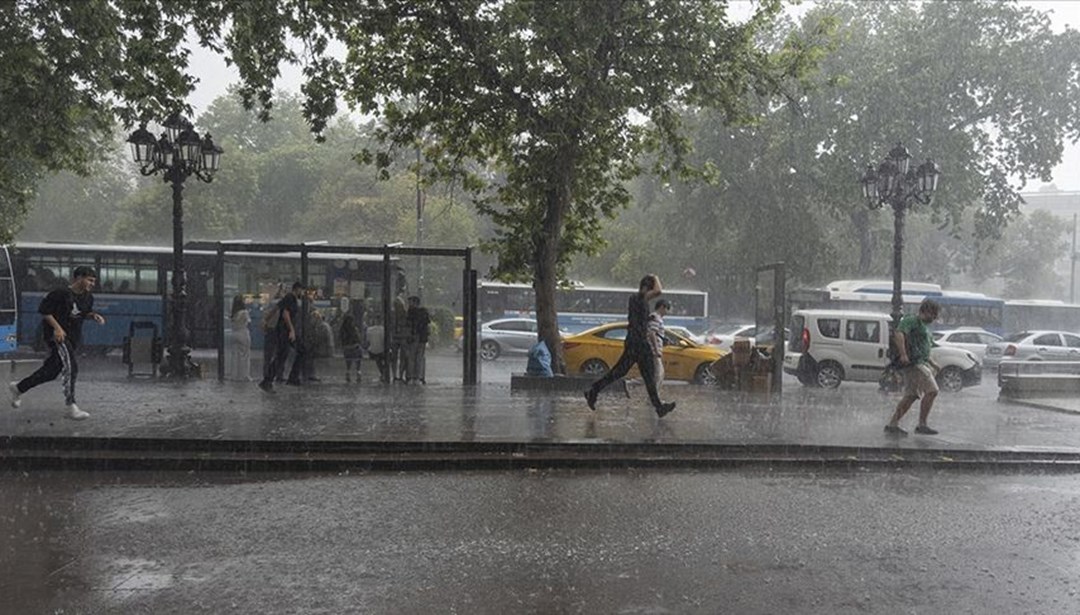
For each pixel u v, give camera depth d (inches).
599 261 2076.8
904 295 1414.9
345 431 424.2
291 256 775.1
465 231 1744.6
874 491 356.2
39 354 1010.1
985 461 420.5
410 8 661.3
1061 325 1673.2
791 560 251.9
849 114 1547.7
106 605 205.5
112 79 545.3
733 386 731.4
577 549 258.4
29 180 939.3
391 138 746.8
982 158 1569.9
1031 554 263.4
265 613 201.3
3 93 552.7
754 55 724.7
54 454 374.9
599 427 458.9
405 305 720.3
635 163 773.3
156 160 703.1
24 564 237.0
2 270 866.8
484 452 401.7
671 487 353.4
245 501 314.2
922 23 1556.3
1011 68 1491.1
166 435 398.6
